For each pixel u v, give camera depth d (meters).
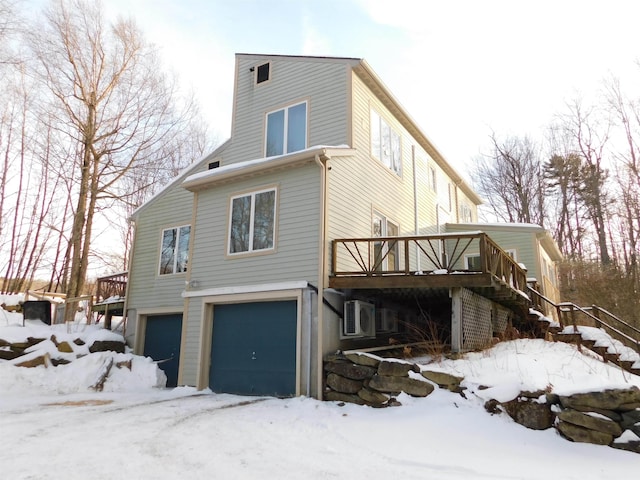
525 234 16.28
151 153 21.73
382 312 10.09
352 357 8.17
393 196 12.97
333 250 9.40
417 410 6.55
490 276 8.13
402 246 13.11
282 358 9.24
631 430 5.12
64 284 22.84
